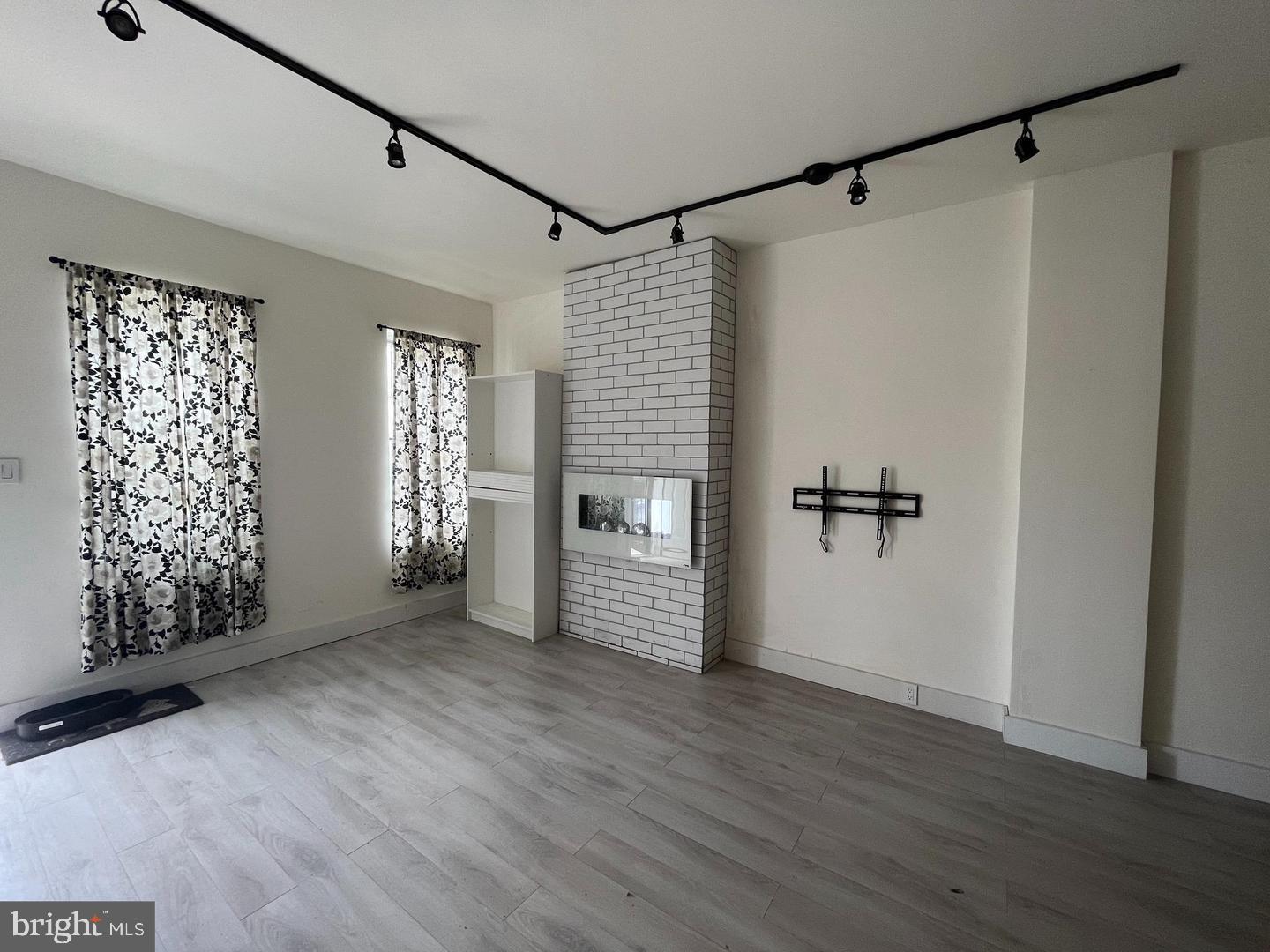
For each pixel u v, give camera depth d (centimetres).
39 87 182
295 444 341
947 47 158
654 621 338
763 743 243
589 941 144
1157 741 225
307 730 249
